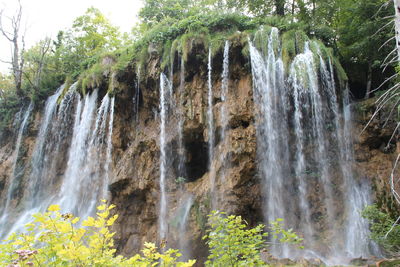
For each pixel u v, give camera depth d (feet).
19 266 11.09
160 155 47.83
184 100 47.57
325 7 59.98
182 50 47.50
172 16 84.58
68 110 66.13
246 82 43.96
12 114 78.54
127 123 54.13
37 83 76.54
